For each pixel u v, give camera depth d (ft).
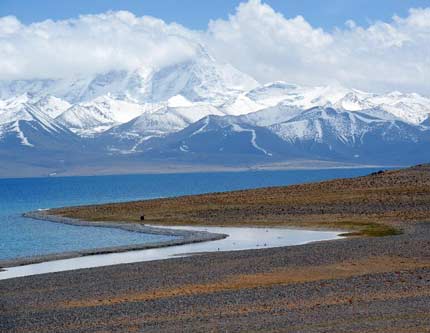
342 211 465.06
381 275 206.59
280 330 142.72
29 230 456.04
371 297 173.88
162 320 158.81
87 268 255.09
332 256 258.16
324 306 165.17
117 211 549.54
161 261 265.13
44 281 226.79
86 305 184.55
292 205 503.20
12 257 320.50
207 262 256.93
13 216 590.14
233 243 341.82
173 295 194.08
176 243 345.72
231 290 195.62
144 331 147.95
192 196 600.80
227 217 471.21
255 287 199.00
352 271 225.97
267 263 247.91
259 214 475.31
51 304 188.24
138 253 314.76
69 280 227.20
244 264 247.91
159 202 581.12
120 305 179.73
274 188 606.14
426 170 602.44
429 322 143.95
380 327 141.08
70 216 547.90
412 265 232.73
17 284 222.69
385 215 437.99
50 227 475.72
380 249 271.49
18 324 162.61
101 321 161.17
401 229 371.56
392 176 588.09
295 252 274.36
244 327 146.72
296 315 156.46
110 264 277.85
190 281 216.74
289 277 218.79
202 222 455.22
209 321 154.81
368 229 383.04
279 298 178.29
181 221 466.29
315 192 558.15
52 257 305.32
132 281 220.84
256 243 338.75
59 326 158.40
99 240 385.91
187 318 159.43
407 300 167.63
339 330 139.95
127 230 434.30
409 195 503.61
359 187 561.02
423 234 336.70
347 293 180.55
